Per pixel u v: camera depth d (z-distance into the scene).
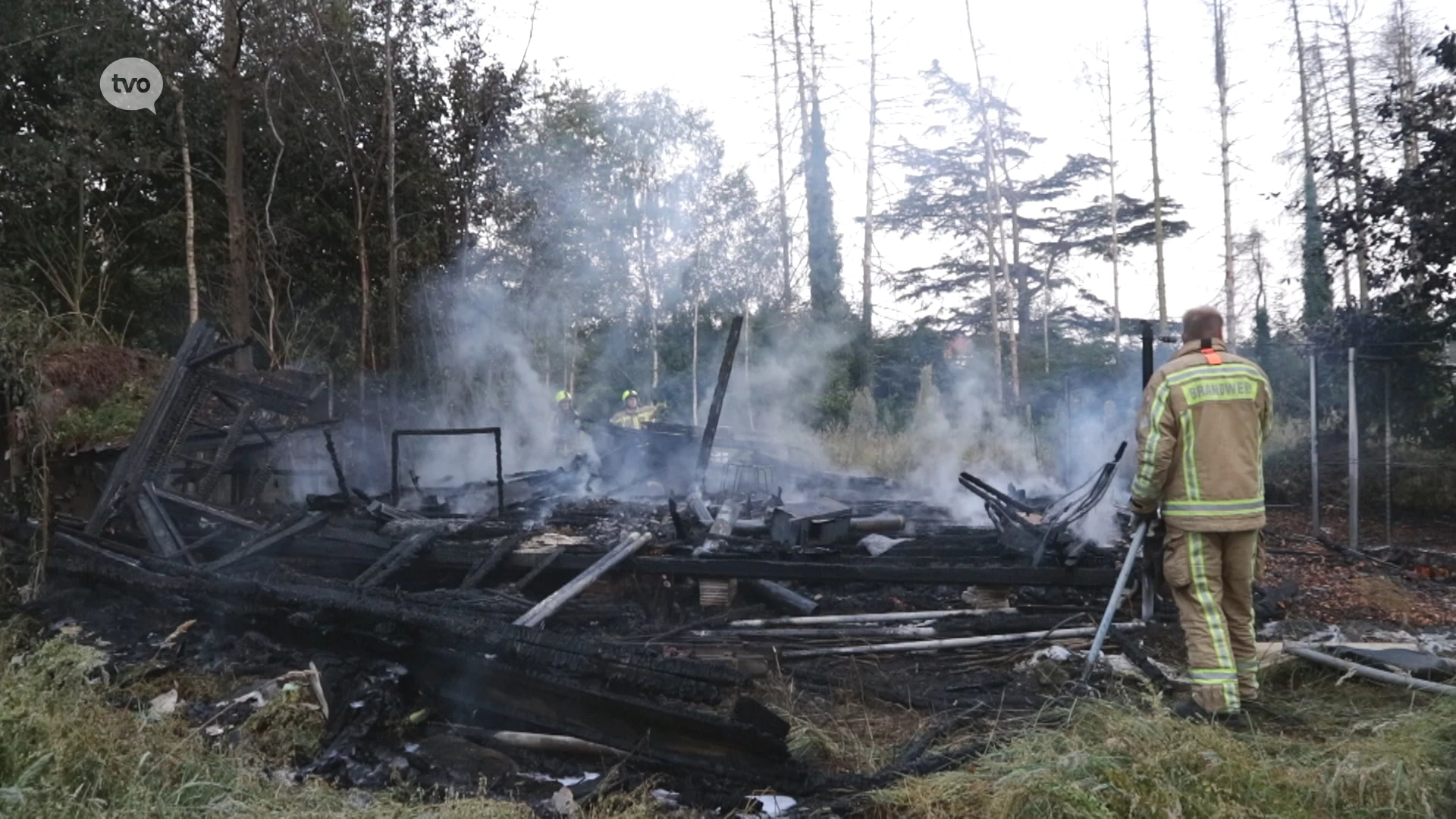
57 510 6.27
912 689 4.49
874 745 3.87
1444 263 11.03
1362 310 12.16
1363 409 12.11
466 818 3.19
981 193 29.39
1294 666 4.66
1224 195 23.00
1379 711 4.14
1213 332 4.42
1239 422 4.17
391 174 13.23
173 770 3.35
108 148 14.01
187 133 14.17
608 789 3.57
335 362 17.19
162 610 5.15
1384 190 11.55
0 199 14.09
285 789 3.38
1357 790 3.29
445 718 4.20
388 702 4.03
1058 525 5.46
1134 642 4.99
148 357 10.45
